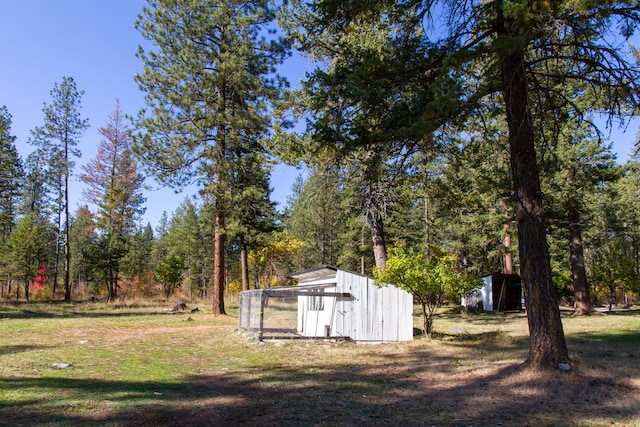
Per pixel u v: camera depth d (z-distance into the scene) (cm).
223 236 2070
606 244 3559
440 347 1138
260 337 1227
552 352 685
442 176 1577
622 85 705
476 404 569
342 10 786
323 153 886
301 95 1504
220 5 1881
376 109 737
